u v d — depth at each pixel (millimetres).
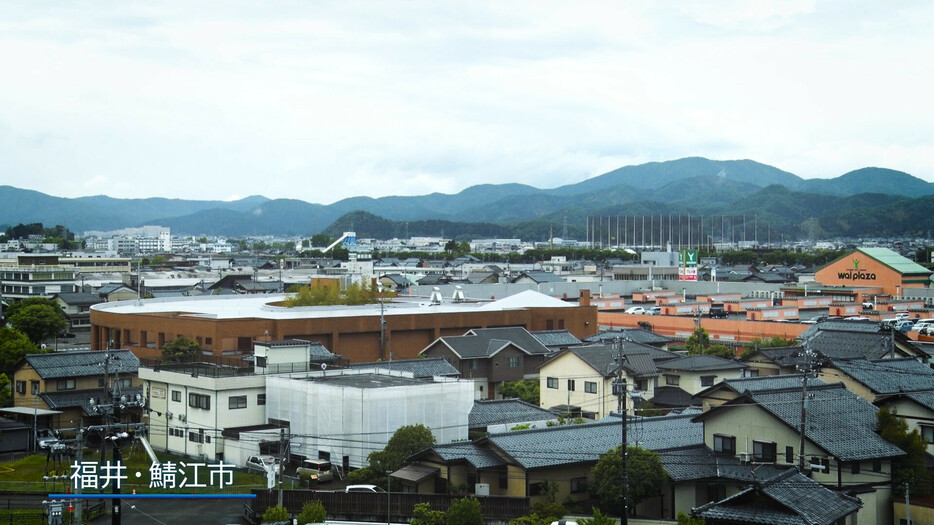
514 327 65500
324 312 68312
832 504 24000
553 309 76438
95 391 51281
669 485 31406
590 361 50656
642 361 51844
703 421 34062
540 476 32031
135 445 45312
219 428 42688
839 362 41281
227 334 59812
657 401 50719
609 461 31078
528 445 33281
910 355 52094
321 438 40125
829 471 29969
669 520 30078
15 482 37750
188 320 61625
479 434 42844
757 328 73250
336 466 39844
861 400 34156
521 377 60250
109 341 68312
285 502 32750
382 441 39719
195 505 35438
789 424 30891
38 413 48000
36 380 50750
